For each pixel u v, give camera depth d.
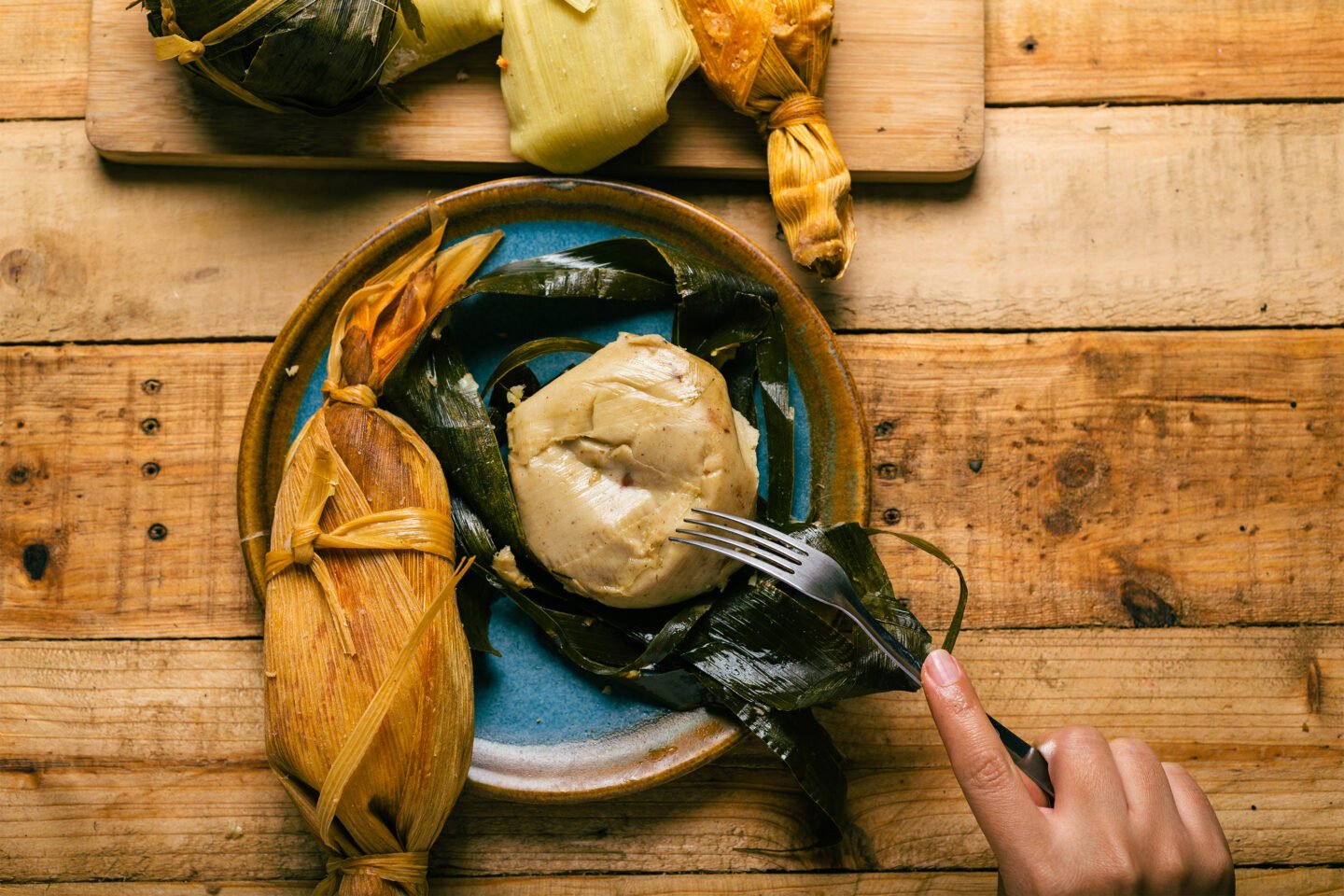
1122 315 0.73
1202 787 0.72
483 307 0.70
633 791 0.68
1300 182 0.74
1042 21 0.74
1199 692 0.72
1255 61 0.74
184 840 0.71
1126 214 0.74
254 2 0.65
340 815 0.65
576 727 0.69
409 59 0.70
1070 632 0.72
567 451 0.68
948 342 0.73
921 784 0.72
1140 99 0.74
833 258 0.69
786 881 0.71
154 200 0.72
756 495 0.69
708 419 0.67
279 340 0.68
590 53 0.69
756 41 0.68
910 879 0.71
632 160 0.71
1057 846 0.60
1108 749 0.63
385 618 0.64
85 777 0.71
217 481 0.72
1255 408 0.73
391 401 0.69
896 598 0.69
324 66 0.67
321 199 0.72
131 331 0.72
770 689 0.67
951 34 0.72
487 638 0.69
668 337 0.71
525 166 0.71
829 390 0.70
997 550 0.72
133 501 0.72
